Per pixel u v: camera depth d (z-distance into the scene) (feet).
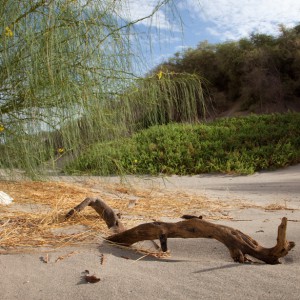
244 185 23.15
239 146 34.88
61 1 9.04
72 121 10.36
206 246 8.81
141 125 12.70
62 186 17.54
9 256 7.77
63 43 9.27
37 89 9.43
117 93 10.92
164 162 32.04
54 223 10.53
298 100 73.87
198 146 34.96
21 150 11.04
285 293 5.81
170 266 7.31
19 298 5.93
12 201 13.50
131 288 6.19
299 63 73.31
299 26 80.23
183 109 12.65
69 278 6.66
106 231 9.78
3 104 10.77
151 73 11.59
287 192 19.07
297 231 9.86
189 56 67.00
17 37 9.66
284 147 33.17
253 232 10.11
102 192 17.58
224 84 78.54
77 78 9.82
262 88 72.59
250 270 6.88
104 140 12.23
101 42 9.68
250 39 81.66
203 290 6.06
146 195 17.83
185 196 17.79
